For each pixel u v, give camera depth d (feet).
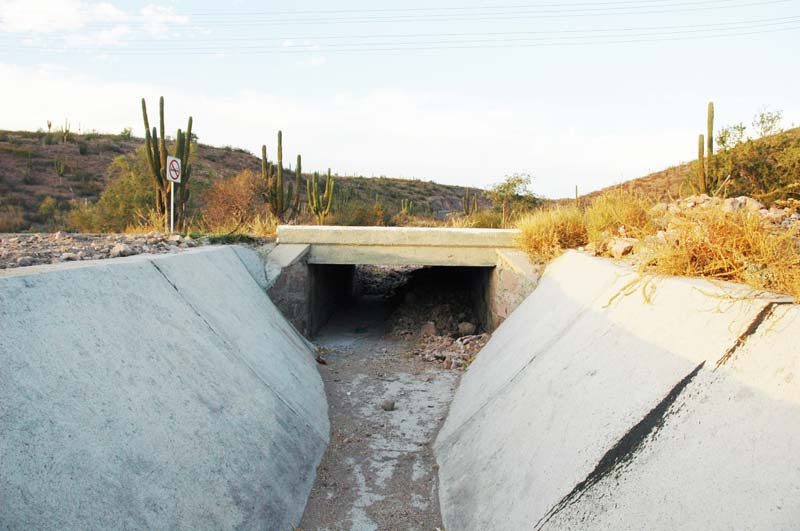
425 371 32.01
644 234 24.79
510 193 87.81
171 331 16.88
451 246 37.76
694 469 9.84
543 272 33.76
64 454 9.93
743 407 10.05
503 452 16.80
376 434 22.90
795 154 46.01
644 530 9.70
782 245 14.80
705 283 14.76
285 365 25.08
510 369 22.81
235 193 72.02
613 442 12.26
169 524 11.10
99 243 26.89
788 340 10.27
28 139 153.07
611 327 17.03
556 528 11.78
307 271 38.19
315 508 16.76
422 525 16.15
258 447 16.49
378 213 84.48
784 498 7.91
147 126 51.49
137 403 12.78
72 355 11.93
